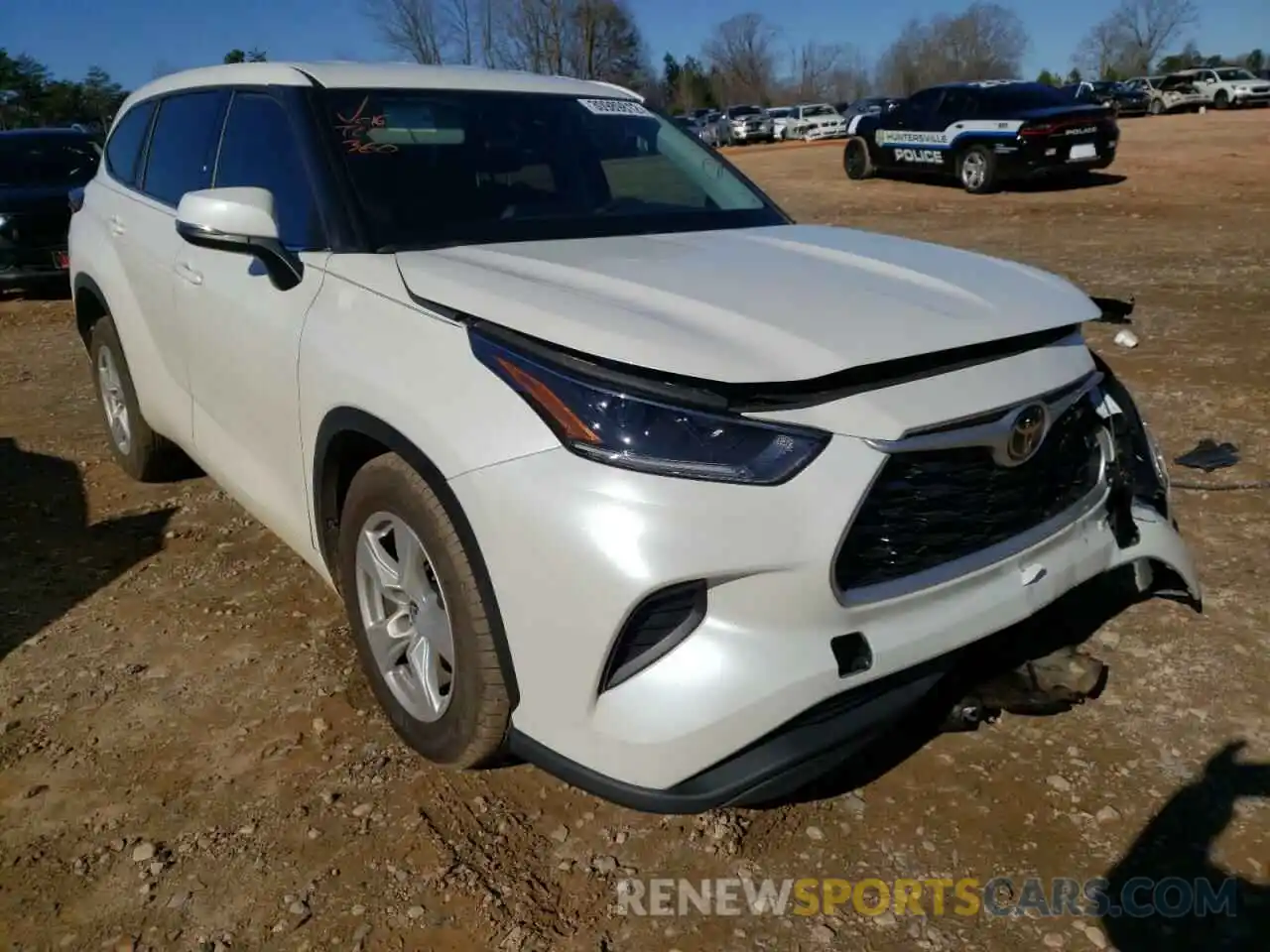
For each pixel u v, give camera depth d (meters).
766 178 20.89
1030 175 15.75
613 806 2.66
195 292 3.51
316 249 3.00
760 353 2.19
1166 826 2.55
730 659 2.14
